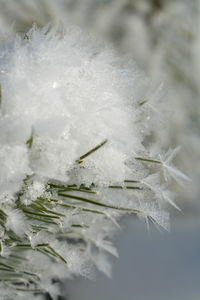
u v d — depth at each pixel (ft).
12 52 0.87
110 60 0.88
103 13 2.86
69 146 0.84
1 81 0.84
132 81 0.88
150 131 0.90
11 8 2.41
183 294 1.61
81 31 0.89
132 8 2.97
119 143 0.85
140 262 1.77
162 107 0.88
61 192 0.87
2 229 0.87
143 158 0.86
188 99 2.91
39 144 0.83
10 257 0.94
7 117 0.83
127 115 0.86
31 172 0.83
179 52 2.98
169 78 2.87
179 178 0.88
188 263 1.82
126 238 1.91
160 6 3.04
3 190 0.83
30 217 0.88
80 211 0.90
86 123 0.84
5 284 0.97
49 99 0.84
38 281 0.98
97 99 0.85
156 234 2.04
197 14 3.14
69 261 0.92
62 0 2.75
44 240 0.91
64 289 1.20
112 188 0.87
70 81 0.85
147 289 1.62
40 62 0.86
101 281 1.55
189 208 2.80
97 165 0.85
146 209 0.88
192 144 2.90
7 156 0.83
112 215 0.94
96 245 1.00
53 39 0.88
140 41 2.89
